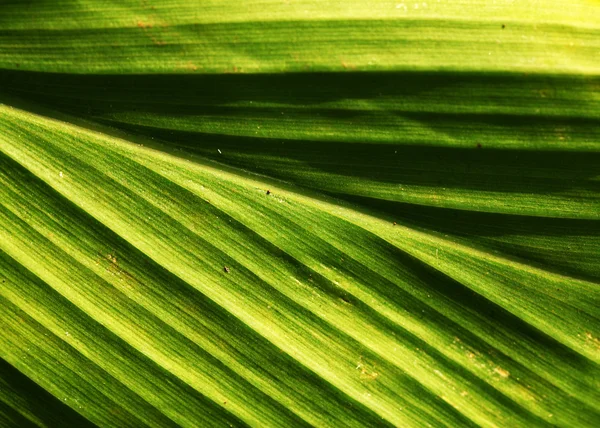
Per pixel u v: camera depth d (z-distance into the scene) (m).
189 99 0.44
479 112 0.43
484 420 0.45
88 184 0.44
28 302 0.45
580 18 0.43
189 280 0.45
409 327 0.45
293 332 0.45
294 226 0.44
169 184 0.44
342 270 0.44
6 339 0.45
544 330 0.45
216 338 0.45
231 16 0.43
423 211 0.44
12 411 0.46
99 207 0.44
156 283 0.45
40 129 0.44
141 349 0.45
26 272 0.45
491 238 0.44
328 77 0.44
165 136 0.44
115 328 0.45
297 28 0.43
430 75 0.43
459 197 0.44
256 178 0.44
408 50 0.43
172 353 0.45
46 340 0.45
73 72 0.44
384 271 0.44
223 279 0.45
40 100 0.44
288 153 0.44
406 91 0.43
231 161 0.44
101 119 0.44
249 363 0.45
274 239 0.44
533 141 0.44
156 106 0.44
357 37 0.43
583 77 0.43
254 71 0.44
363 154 0.44
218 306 0.45
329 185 0.44
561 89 0.43
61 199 0.44
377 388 0.45
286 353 0.45
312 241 0.44
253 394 0.45
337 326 0.45
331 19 0.43
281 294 0.45
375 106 0.44
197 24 0.44
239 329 0.45
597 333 0.44
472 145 0.44
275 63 0.44
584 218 0.44
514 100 0.43
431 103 0.44
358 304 0.45
